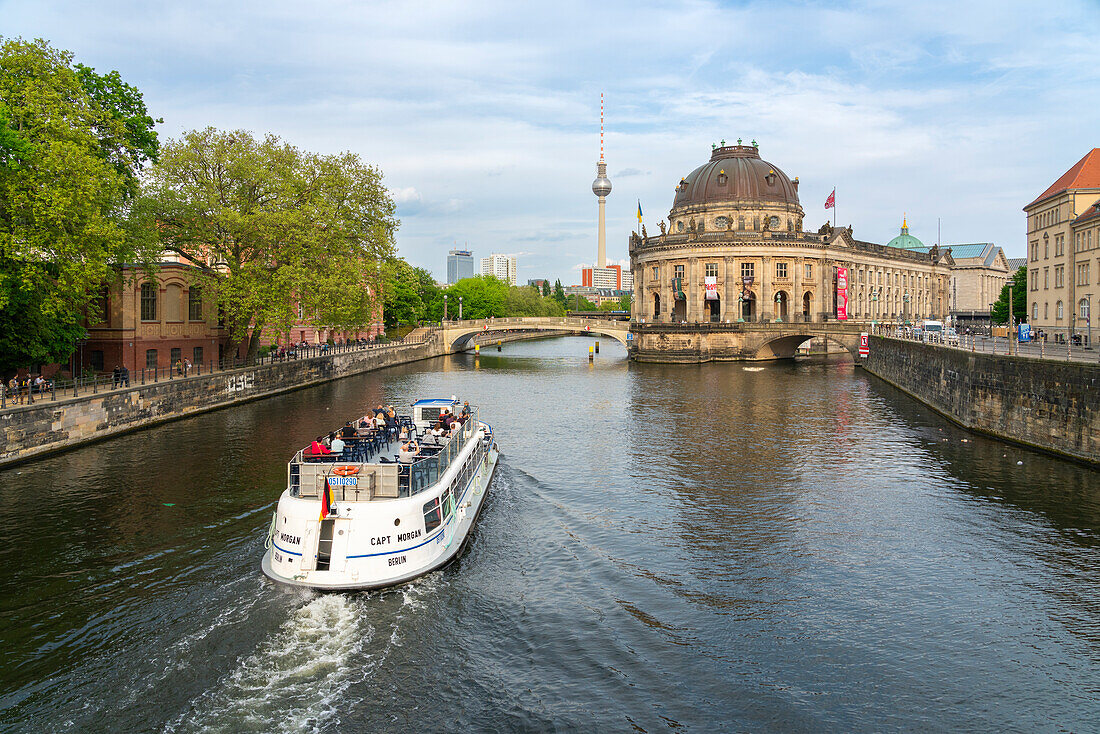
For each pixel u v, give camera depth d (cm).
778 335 10931
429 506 2330
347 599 2112
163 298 5738
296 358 7431
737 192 12912
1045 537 2730
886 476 3594
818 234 12512
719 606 2191
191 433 4512
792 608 2181
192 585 2233
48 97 3856
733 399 6488
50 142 3800
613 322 12300
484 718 1623
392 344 10662
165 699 1662
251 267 5719
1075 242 6706
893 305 14962
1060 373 3728
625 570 2447
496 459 3812
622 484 3500
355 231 6756
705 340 11000
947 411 5219
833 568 2473
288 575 2172
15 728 1550
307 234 5775
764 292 11919
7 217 3784
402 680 1752
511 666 1834
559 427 5044
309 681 1738
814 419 5306
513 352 13875
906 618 2119
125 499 3086
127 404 4478
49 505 3000
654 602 2212
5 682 1722
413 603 2116
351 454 2698
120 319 5250
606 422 5247
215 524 2784
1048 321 7350
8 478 3391
